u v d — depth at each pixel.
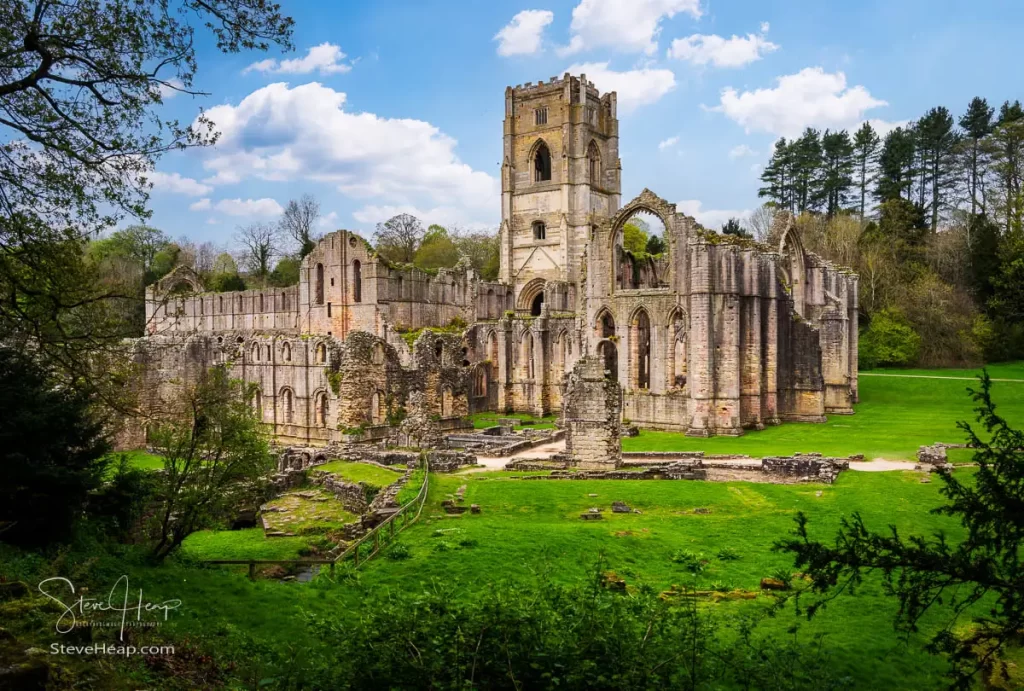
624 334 72.94
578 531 33.38
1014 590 13.84
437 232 162.75
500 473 47.03
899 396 88.19
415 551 30.94
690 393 66.81
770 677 17.89
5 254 23.94
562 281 107.94
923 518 35.47
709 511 37.56
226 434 27.69
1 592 16.77
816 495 40.16
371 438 62.50
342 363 64.81
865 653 22.06
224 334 83.19
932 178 149.50
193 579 24.45
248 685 15.99
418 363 70.31
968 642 14.57
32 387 23.89
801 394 73.00
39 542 23.12
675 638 16.56
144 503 28.83
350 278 89.38
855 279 87.06
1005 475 14.09
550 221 117.56
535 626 15.15
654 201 70.50
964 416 72.69
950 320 105.19
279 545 38.97
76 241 24.83
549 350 88.50
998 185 119.94
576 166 117.06
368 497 45.75
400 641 14.75
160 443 27.33
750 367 68.44
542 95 118.06
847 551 14.59
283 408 73.00
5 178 22.34
